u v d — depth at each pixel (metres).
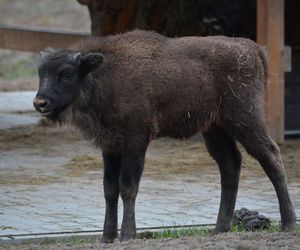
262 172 27.19
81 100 17.77
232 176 19.58
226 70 19.00
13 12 85.38
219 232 19.17
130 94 17.88
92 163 28.53
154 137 18.38
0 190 24.19
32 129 35.31
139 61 18.14
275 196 23.69
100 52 18.20
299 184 25.33
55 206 22.11
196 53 18.83
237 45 19.30
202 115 18.88
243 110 19.09
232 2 34.16
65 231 19.36
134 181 17.94
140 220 20.56
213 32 34.59
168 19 36.12
